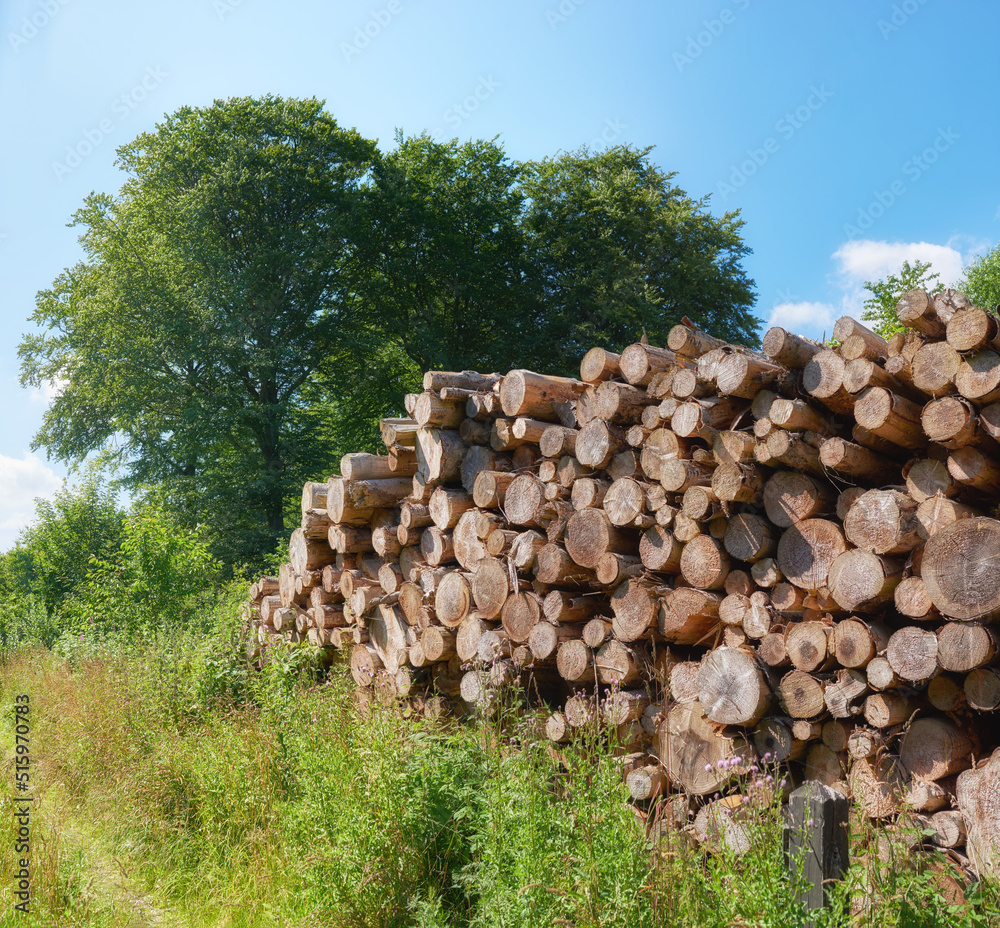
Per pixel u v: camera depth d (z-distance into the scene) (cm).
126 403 2369
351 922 344
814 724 371
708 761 403
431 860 370
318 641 711
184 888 427
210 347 2283
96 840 491
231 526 2367
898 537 349
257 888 401
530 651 496
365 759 385
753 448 408
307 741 448
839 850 243
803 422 393
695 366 444
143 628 1023
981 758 337
